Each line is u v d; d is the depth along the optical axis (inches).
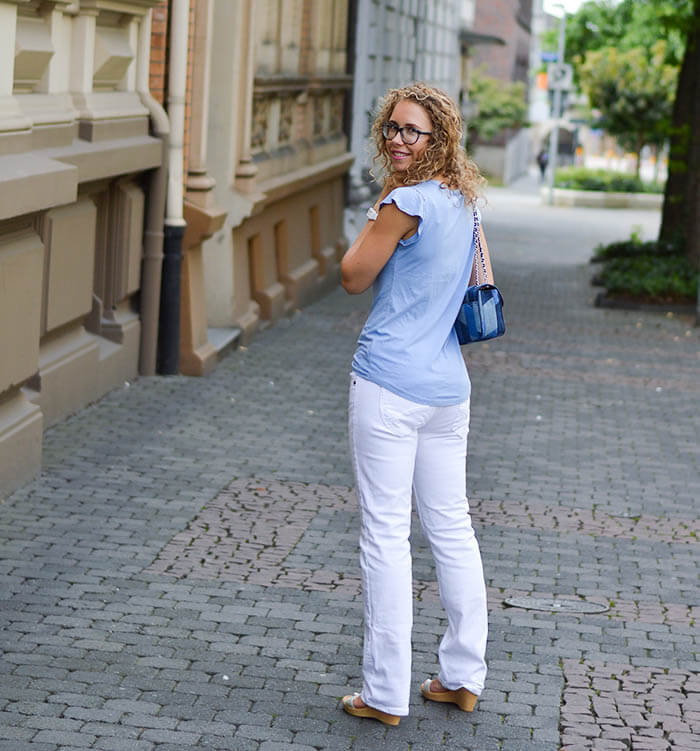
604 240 1293.1
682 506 336.8
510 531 304.8
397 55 1089.4
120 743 183.5
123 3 395.5
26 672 206.2
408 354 186.7
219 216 468.8
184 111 448.8
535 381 516.1
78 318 387.5
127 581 252.5
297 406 431.5
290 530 294.2
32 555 264.4
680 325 706.8
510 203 1886.1
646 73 1955.0
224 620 234.8
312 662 217.8
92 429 375.2
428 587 260.4
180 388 443.2
